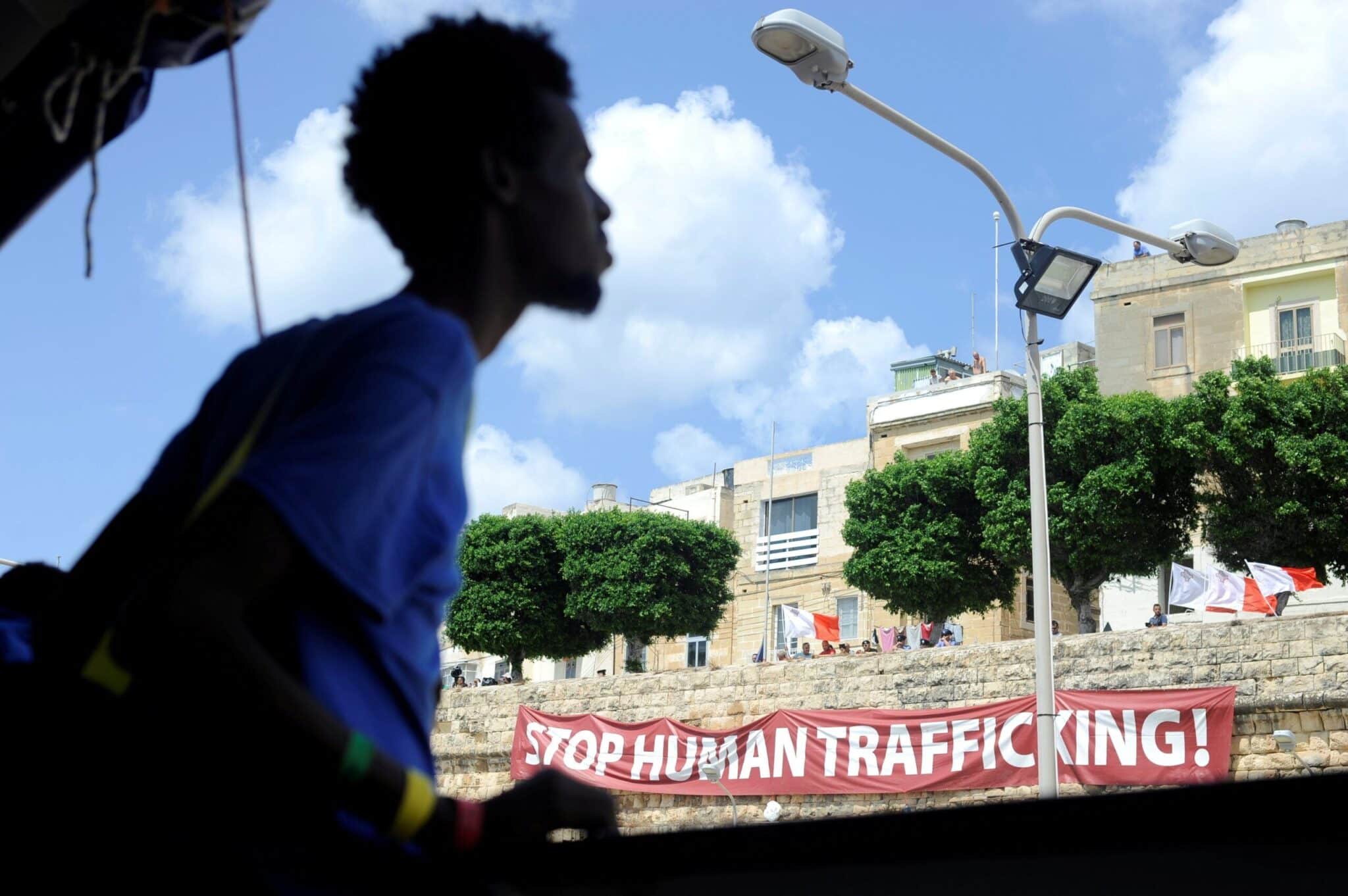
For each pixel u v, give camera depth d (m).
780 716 28.77
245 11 1.52
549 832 1.26
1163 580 38.66
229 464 1.29
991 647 28.16
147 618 1.11
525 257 1.55
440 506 1.31
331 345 1.30
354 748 1.15
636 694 33.78
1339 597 36.88
